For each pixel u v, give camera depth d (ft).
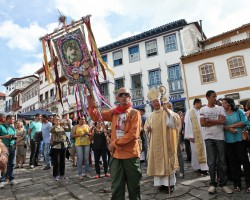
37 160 30.12
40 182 20.59
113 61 75.56
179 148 18.78
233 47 56.08
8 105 151.74
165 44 67.10
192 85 60.64
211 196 13.61
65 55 15.84
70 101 76.69
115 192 9.95
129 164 10.05
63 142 21.13
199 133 19.26
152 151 15.64
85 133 21.13
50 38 16.56
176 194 14.52
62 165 21.39
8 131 20.26
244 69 54.54
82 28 15.62
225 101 14.97
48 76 17.13
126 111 10.63
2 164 9.46
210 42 69.46
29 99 119.65
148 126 16.22
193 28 69.77
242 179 16.87
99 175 20.70
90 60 15.06
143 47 70.54
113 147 10.27
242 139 14.02
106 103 14.82
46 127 27.84
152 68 67.92
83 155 21.43
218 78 57.36
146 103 67.00
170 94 63.52
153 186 16.74
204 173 18.90
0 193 17.74
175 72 64.64
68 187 18.19
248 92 53.72
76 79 15.29
